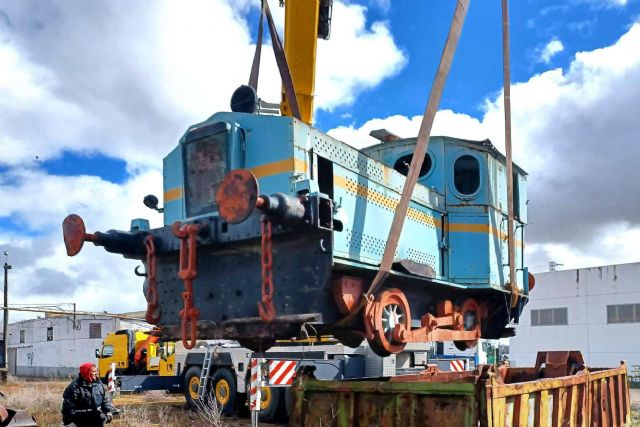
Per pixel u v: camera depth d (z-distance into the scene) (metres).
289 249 5.99
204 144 6.76
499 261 9.09
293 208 5.52
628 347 31.20
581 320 33.25
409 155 8.99
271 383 11.35
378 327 6.62
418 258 7.96
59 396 17.05
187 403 15.53
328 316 6.15
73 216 6.43
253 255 6.14
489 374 5.19
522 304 10.30
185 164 6.91
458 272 8.65
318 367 12.80
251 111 6.91
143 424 12.14
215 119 6.97
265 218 5.55
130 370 23.39
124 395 21.03
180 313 6.22
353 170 7.05
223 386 14.56
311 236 5.83
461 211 8.78
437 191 8.79
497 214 9.11
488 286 8.63
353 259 6.62
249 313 6.09
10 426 5.64
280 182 6.31
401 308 7.14
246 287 6.14
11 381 30.72
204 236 6.24
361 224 6.97
